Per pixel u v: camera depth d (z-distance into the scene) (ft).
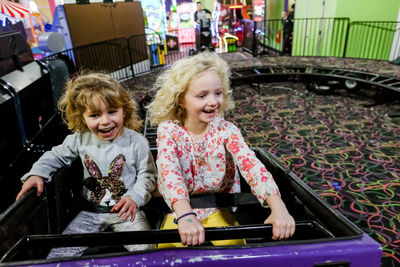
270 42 31.12
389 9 19.03
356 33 21.02
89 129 3.79
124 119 4.00
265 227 2.43
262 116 12.67
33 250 2.89
